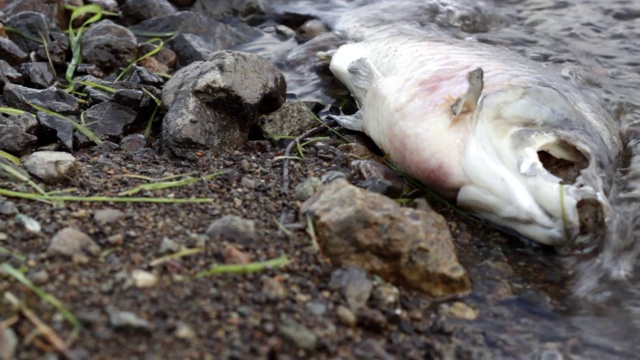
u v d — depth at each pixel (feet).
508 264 3.79
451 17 5.60
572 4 5.68
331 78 5.10
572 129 3.78
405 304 3.51
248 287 3.35
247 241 3.54
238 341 3.17
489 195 3.80
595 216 3.70
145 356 3.06
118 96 4.36
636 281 3.78
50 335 3.05
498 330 3.52
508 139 3.76
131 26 5.41
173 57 5.04
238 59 4.36
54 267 3.31
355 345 3.30
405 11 5.65
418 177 4.02
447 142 3.89
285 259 3.48
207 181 3.92
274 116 4.48
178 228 3.58
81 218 3.57
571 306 3.67
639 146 4.38
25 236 3.45
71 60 4.93
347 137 4.45
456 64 4.15
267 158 4.21
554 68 4.91
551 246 3.84
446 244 3.61
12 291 3.19
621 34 5.38
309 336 3.21
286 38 5.52
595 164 3.73
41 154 3.86
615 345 3.52
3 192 3.65
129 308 3.19
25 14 5.03
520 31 5.48
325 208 3.61
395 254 3.52
